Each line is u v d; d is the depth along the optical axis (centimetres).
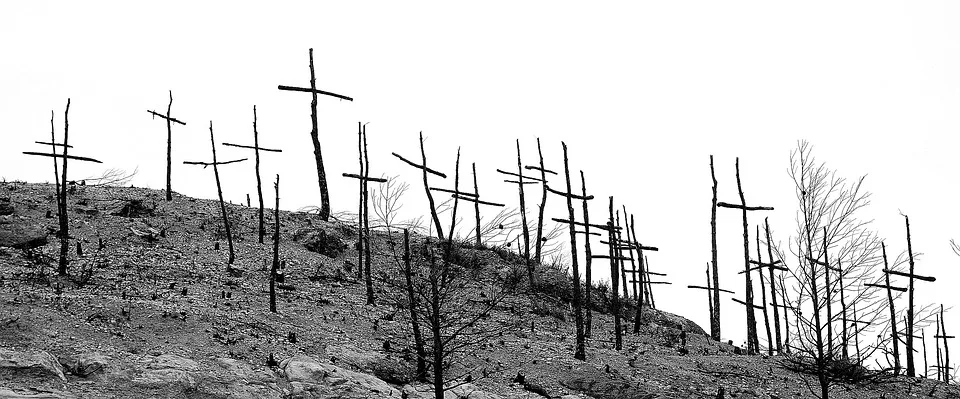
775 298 2912
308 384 1905
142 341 2000
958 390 2722
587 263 3069
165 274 2812
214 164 3347
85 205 3556
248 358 2025
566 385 2295
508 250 3909
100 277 2622
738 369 2675
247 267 3098
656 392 2294
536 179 4159
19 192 3669
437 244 3709
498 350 2488
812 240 1994
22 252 2789
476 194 4169
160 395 1706
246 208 4134
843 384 2556
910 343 2858
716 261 3534
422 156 2892
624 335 3347
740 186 3491
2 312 1941
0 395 1527
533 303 3359
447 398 2025
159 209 3744
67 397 1593
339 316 2611
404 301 2239
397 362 2216
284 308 2589
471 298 3039
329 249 3591
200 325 2180
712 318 3988
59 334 1914
